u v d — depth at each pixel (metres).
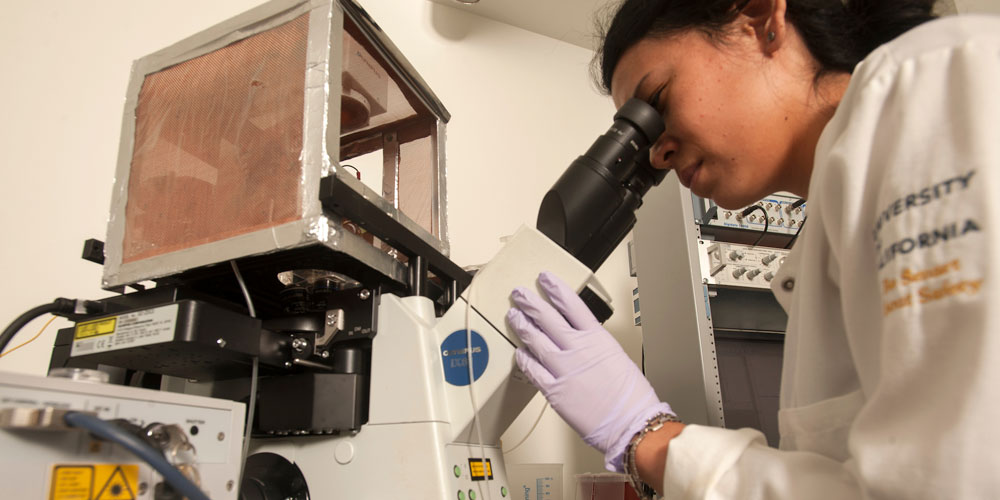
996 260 0.34
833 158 0.48
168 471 0.47
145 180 0.94
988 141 0.36
